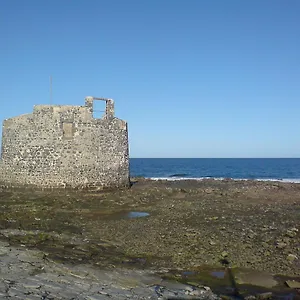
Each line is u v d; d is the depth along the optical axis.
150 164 145.50
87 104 27.69
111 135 28.86
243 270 11.78
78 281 10.29
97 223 17.83
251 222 17.83
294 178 67.88
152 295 9.60
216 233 15.68
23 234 15.16
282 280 11.08
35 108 27.22
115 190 28.78
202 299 9.55
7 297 8.81
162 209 21.59
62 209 21.08
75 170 27.08
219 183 40.69
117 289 9.90
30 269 10.96
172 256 12.98
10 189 27.67
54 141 26.86
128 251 13.46
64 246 13.70
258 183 40.84
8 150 28.33
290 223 17.62
